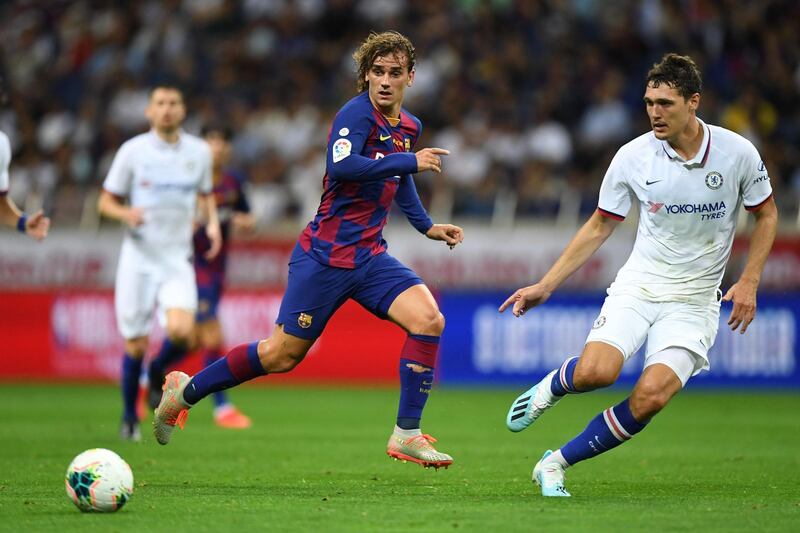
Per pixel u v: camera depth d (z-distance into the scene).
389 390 56.69
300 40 74.94
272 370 24.06
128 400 34.88
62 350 60.06
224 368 24.08
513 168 64.81
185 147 35.06
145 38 76.44
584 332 57.62
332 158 22.47
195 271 40.53
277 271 58.78
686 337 21.73
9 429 38.16
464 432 38.59
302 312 23.45
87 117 71.88
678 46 70.69
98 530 18.02
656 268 22.19
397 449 23.39
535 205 59.22
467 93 69.25
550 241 58.62
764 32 71.69
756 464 29.53
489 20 72.94
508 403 49.94
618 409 21.75
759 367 56.84
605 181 22.55
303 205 63.25
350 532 17.77
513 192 61.16
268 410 46.72
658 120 21.28
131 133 71.56
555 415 45.69
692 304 22.03
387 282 23.53
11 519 19.09
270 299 58.59
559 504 20.97
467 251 58.97
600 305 57.62
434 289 58.97
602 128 66.69
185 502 21.30
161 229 34.62
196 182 35.22
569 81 68.94
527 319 58.16
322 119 69.62
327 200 23.30
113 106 72.44
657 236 22.17
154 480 25.44
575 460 22.38
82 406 47.34
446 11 74.06
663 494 23.02
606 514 19.58
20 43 79.19
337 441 35.09
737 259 56.28
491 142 66.50
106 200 34.41
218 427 39.78
